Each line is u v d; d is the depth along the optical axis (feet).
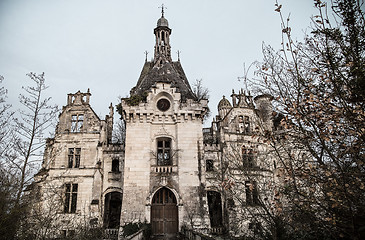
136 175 97.45
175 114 105.70
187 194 96.43
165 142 110.73
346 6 33.73
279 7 37.83
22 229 58.03
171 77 121.08
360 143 32.58
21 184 57.47
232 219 91.45
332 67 33.04
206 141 137.80
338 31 34.65
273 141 42.78
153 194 95.66
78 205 106.52
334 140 35.01
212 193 115.34
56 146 114.93
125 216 91.91
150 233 90.43
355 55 33.35
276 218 43.50
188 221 92.48
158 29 152.66
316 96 35.91
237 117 124.57
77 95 123.75
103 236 88.12
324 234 39.40
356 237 29.07
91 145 115.85
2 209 52.80
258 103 115.24
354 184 31.94
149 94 106.73
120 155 115.65
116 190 110.93
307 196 37.22
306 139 36.78
